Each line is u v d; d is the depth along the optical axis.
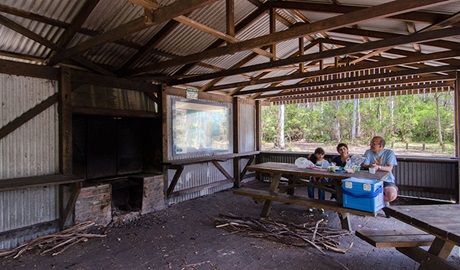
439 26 2.86
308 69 6.84
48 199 3.61
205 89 6.16
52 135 3.65
